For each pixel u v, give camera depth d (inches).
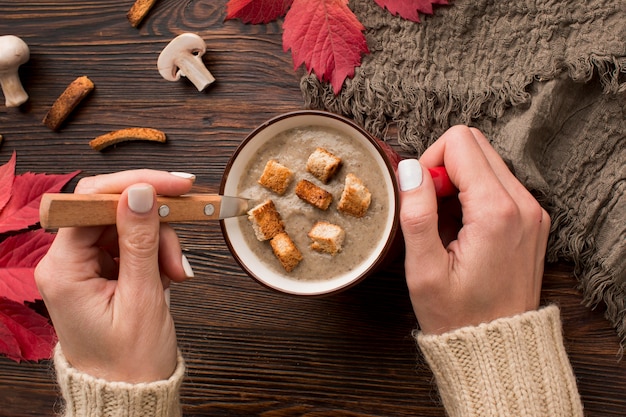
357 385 25.7
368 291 25.7
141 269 20.3
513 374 21.4
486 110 24.4
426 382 25.4
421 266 21.4
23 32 26.9
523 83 23.9
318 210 22.9
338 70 24.6
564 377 22.0
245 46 25.8
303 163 23.1
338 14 24.3
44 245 25.3
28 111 27.0
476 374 21.5
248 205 23.0
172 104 26.2
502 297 21.6
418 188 21.2
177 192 21.5
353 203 22.2
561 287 24.7
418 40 24.4
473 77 24.4
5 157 27.1
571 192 24.3
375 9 24.6
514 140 24.0
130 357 20.7
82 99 26.6
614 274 23.9
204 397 26.3
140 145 26.4
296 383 26.0
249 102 25.8
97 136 26.7
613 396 24.5
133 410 20.7
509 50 24.1
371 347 25.7
